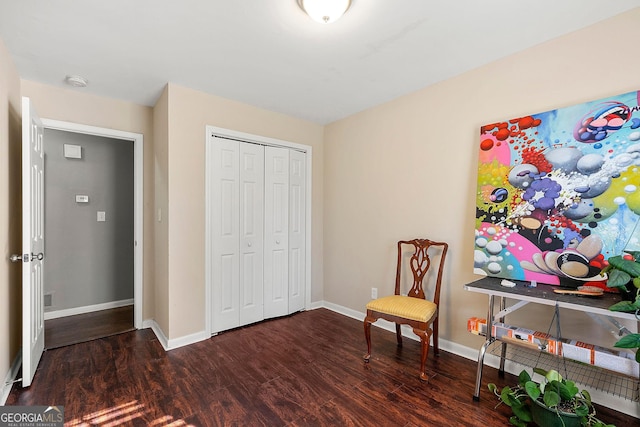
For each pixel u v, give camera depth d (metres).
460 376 2.13
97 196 3.63
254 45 2.01
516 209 2.04
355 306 3.35
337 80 2.54
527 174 2.00
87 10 1.64
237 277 3.04
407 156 2.82
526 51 2.07
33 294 2.10
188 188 2.68
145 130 3.07
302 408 1.78
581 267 1.77
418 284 2.57
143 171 3.05
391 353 2.49
